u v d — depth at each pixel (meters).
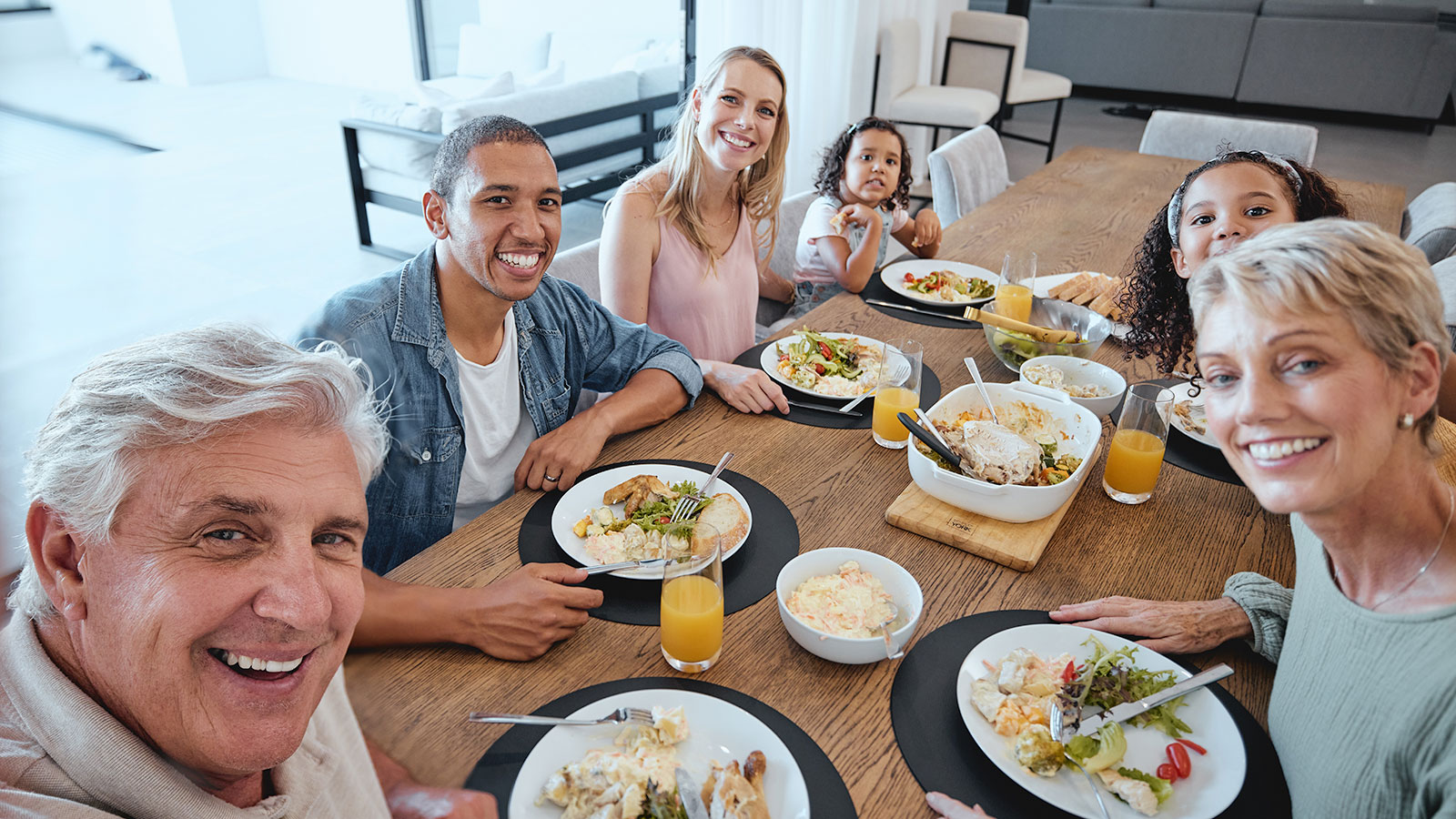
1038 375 1.61
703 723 0.90
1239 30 7.22
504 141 1.27
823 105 4.40
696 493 1.29
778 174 2.08
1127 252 2.47
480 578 1.12
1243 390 0.73
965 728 0.92
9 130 6.72
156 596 0.60
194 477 0.61
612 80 4.84
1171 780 0.85
